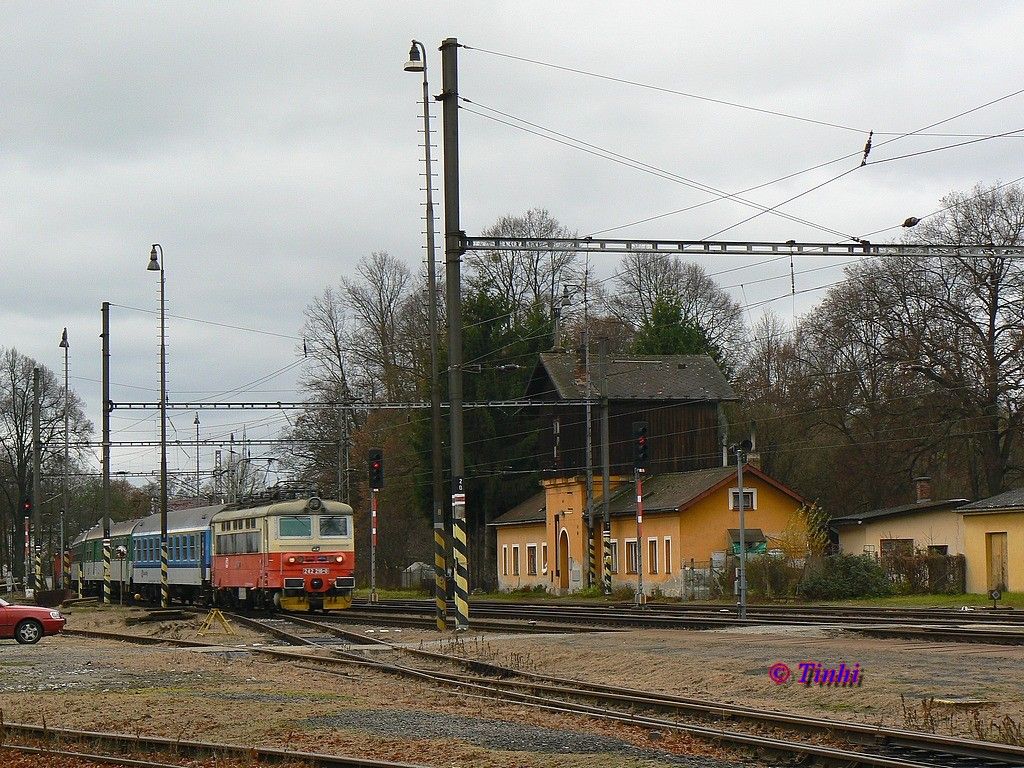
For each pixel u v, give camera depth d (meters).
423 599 62.03
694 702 17.19
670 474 63.47
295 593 43.31
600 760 13.39
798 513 54.38
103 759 14.36
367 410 78.62
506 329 73.06
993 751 13.02
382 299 78.50
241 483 75.06
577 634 30.02
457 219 31.12
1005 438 56.69
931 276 55.66
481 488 73.06
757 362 85.81
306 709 17.84
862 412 64.38
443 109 31.19
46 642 33.44
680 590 55.81
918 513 55.31
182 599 57.00
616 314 85.50
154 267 50.75
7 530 98.12
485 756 13.71
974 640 24.88
